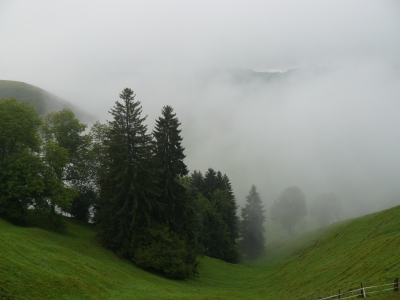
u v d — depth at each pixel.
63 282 24.88
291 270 51.25
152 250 40.97
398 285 24.55
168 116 49.69
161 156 48.12
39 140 45.81
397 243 33.81
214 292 37.75
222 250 72.31
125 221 41.97
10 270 22.47
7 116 41.41
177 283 39.59
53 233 40.00
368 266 32.47
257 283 50.78
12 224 37.16
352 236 52.62
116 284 30.06
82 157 59.72
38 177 40.16
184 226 48.50
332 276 36.00
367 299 23.31
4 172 38.38
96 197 60.22
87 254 37.66
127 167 41.72
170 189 46.75
